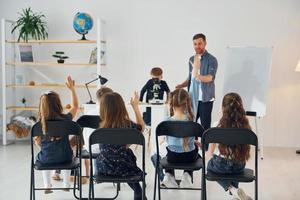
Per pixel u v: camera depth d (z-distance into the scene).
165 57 6.66
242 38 6.49
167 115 4.72
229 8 6.48
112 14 6.70
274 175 4.89
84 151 3.93
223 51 6.53
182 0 6.55
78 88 6.85
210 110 5.57
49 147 3.54
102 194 4.13
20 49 6.59
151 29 6.65
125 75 6.76
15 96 6.96
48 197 4.02
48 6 6.76
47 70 6.92
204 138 3.16
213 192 4.22
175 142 3.60
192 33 6.57
